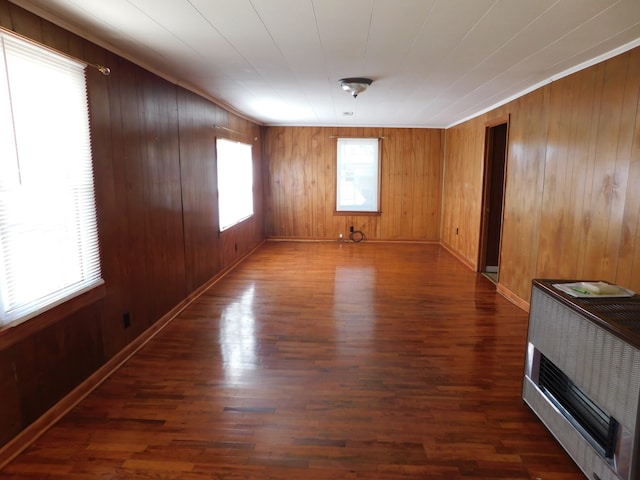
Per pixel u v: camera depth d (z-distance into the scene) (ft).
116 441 6.58
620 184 8.38
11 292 6.14
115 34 7.98
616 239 8.50
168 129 11.73
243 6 6.57
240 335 10.90
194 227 13.97
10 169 6.07
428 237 25.36
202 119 14.56
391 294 14.61
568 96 10.41
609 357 5.11
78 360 7.85
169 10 6.76
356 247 23.79
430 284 15.97
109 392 8.07
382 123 23.54
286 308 13.06
